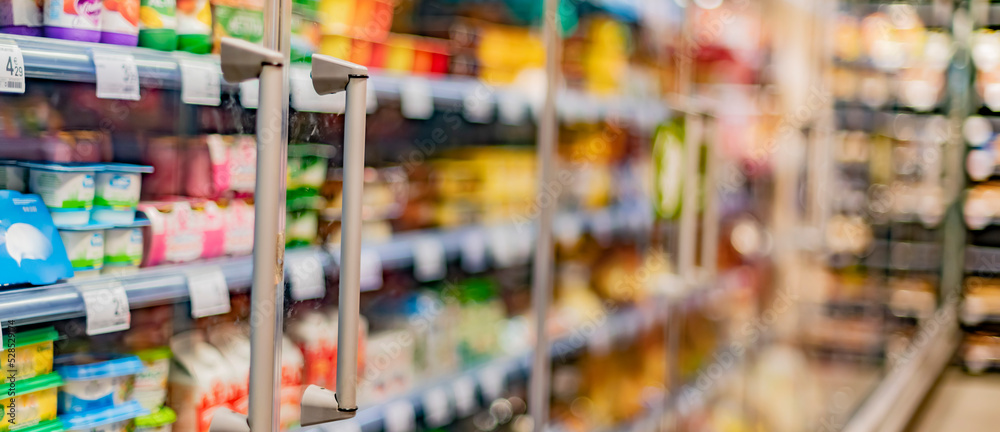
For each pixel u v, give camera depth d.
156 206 1.34
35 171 1.27
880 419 3.72
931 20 4.82
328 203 1.29
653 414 2.86
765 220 3.49
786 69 3.47
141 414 1.36
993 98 5.59
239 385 1.43
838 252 3.78
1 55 1.07
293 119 1.21
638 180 2.88
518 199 2.53
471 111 2.10
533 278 2.30
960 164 5.52
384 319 2.19
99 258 1.29
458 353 2.33
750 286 3.49
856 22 3.88
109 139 1.38
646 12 2.79
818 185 3.55
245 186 1.41
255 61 1.10
